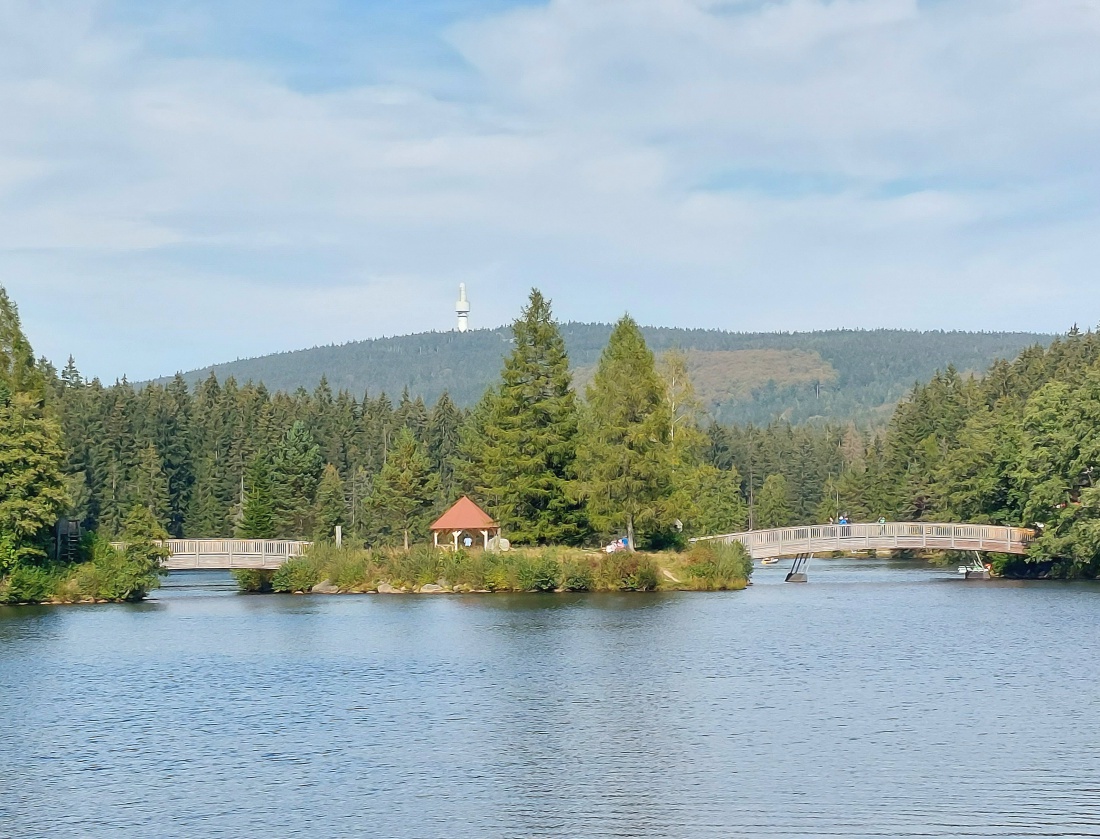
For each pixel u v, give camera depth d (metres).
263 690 44.75
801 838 26.80
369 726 38.16
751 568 93.31
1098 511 88.56
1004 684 43.88
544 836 27.16
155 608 76.38
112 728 38.25
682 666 49.12
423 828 27.80
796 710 39.66
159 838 27.39
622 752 34.34
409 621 66.31
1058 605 72.56
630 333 91.50
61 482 81.94
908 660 49.94
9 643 58.66
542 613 69.56
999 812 28.30
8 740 36.72
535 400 93.44
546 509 91.81
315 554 88.62
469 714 39.88
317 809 29.27
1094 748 33.91
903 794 29.75
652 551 90.81
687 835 27.08
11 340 88.50
